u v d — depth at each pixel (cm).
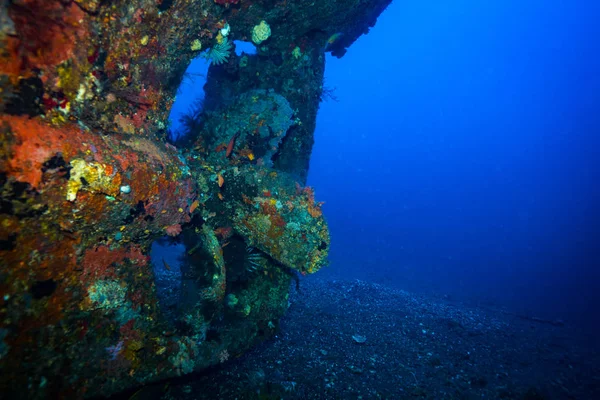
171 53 356
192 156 461
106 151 264
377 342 684
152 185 298
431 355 677
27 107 227
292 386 462
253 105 515
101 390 289
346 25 635
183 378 420
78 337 275
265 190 441
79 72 262
